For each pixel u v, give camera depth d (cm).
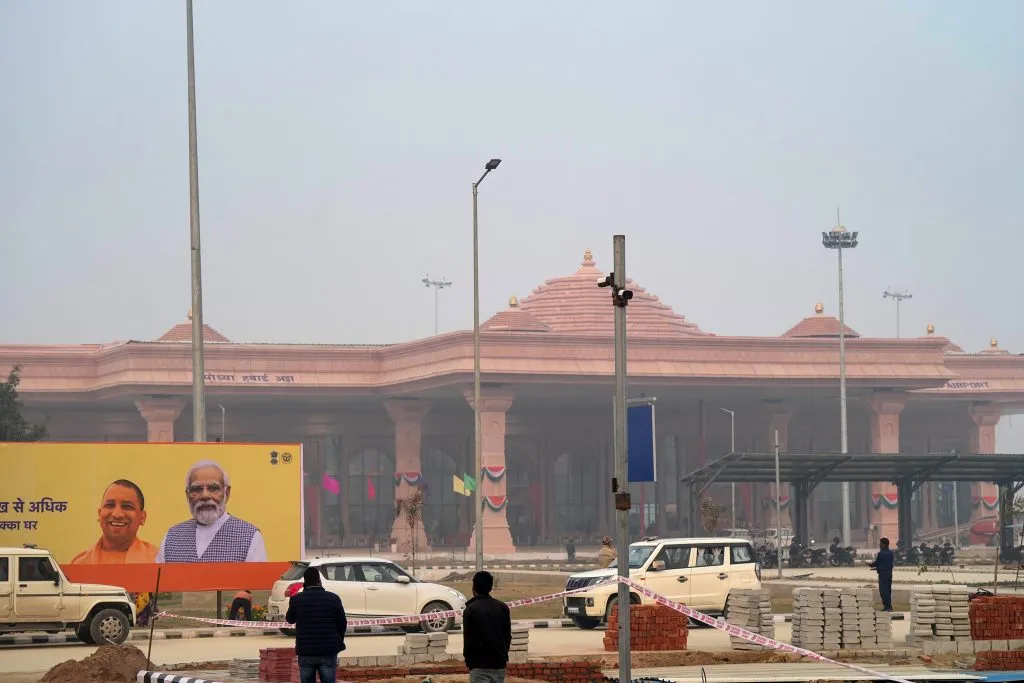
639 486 11781
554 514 11581
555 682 2522
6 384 7869
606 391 9812
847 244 9294
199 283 4438
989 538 10894
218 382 9369
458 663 2664
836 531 12088
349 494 11256
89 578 3844
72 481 3859
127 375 9238
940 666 2789
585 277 11806
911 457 6975
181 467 3969
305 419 11025
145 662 2631
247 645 3347
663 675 2309
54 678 2512
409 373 9588
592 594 3622
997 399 11762
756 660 2811
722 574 3731
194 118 4522
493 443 9256
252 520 4016
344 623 1942
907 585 5134
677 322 11756
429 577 6494
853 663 2764
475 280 4916
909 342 10112
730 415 11819
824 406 11431
